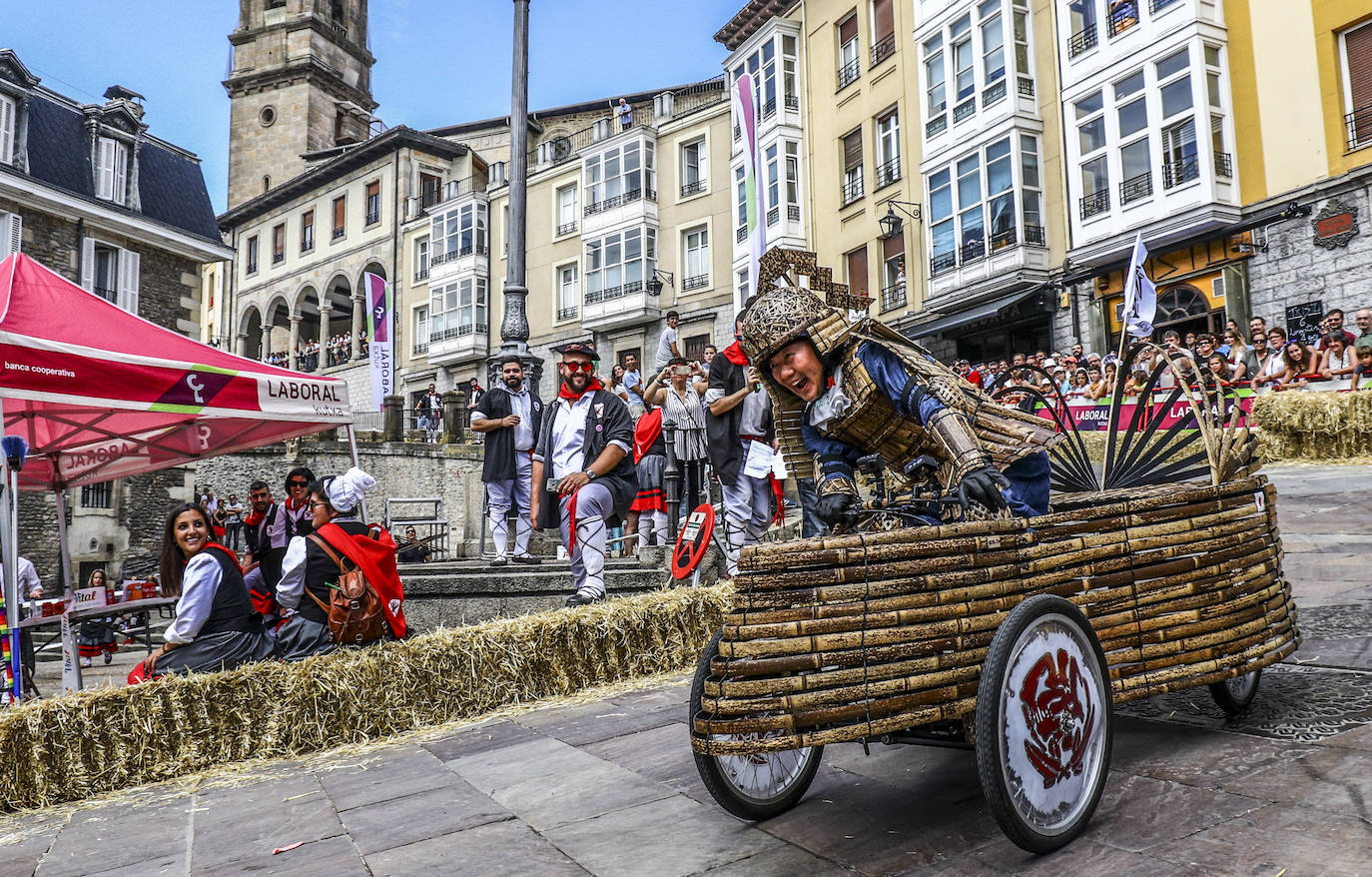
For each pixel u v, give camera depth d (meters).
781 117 26.61
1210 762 2.74
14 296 5.85
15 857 3.34
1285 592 3.24
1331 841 2.08
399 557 14.50
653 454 8.06
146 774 4.34
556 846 2.76
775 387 2.97
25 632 7.73
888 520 2.74
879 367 2.67
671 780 3.31
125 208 23.11
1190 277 16.47
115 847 3.32
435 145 38.91
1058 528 2.57
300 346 47.59
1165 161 16.53
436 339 37.56
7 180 20.50
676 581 6.81
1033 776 2.24
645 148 32.22
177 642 4.76
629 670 5.48
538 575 7.06
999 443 2.64
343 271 40.53
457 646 5.01
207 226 25.59
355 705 4.73
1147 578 2.72
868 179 24.20
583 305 33.75
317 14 48.16
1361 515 6.81
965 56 20.70
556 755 3.92
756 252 8.16
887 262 23.81
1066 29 18.67
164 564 5.03
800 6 26.91
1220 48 16.08
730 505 6.58
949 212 21.17
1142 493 3.08
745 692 2.20
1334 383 10.89
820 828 2.63
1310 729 2.90
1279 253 15.18
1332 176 14.48
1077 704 2.39
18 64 21.69
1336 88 14.51
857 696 2.19
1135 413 3.89
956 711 2.28
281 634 5.12
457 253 37.09
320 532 5.15
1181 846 2.19
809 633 2.21
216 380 6.50
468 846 2.85
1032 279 18.98
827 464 2.91
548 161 36.88
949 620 2.30
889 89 23.44
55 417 7.29
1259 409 10.88
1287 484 8.59
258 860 2.97
